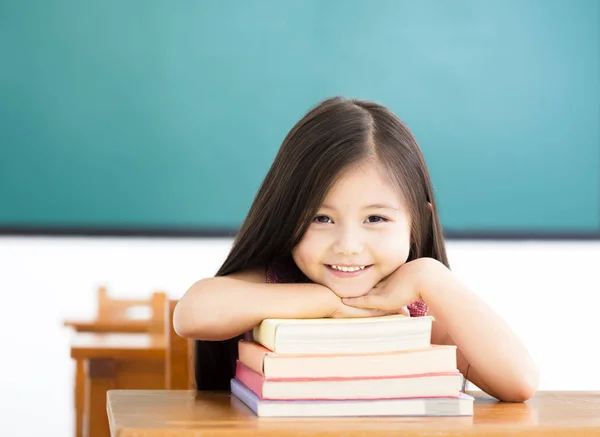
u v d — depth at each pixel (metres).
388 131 1.29
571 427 1.02
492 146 6.77
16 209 6.47
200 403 1.18
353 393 1.06
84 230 6.51
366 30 6.70
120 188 6.56
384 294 1.24
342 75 6.70
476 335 1.22
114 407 1.13
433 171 6.76
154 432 0.96
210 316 1.20
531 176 6.79
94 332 3.09
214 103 6.62
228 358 1.46
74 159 6.52
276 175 1.31
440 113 6.75
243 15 6.61
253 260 1.36
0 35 6.44
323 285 1.26
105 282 5.92
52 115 6.50
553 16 6.72
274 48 6.64
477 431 1.00
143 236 6.56
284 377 1.05
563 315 5.62
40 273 5.90
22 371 5.07
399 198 1.25
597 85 6.77
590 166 6.82
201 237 6.60
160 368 2.62
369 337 1.07
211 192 6.63
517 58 6.73
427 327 1.08
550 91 6.77
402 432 0.98
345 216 1.23
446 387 1.08
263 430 0.96
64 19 6.48
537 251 6.68
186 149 6.61
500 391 1.24
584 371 4.86
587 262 6.53
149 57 6.55
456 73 6.73
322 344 1.06
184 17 6.57
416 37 6.71
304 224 1.25
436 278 1.23
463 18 6.71
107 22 6.52
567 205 6.82
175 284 5.94
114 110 6.55
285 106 6.68
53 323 5.50
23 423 4.38
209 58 6.61
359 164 1.23
